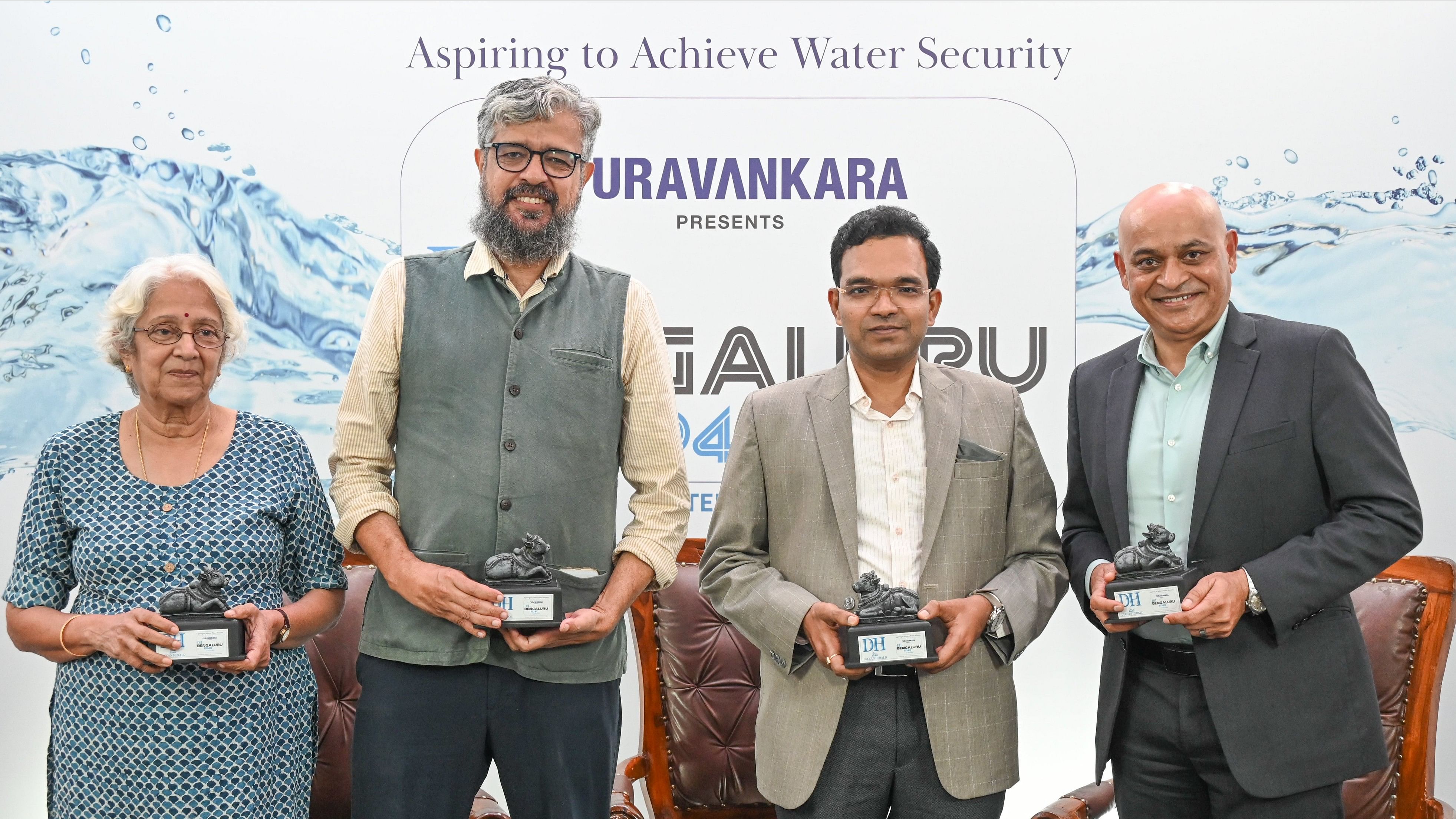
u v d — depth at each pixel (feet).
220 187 9.34
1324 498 5.92
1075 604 9.50
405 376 6.17
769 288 9.44
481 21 9.37
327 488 9.37
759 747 6.40
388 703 5.96
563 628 5.72
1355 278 9.32
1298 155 9.31
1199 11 9.33
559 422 6.11
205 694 5.88
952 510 6.21
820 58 9.38
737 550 6.52
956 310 9.39
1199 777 6.20
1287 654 5.83
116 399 9.36
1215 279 5.88
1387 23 9.27
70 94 9.27
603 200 9.41
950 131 9.38
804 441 6.39
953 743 6.00
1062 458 9.41
